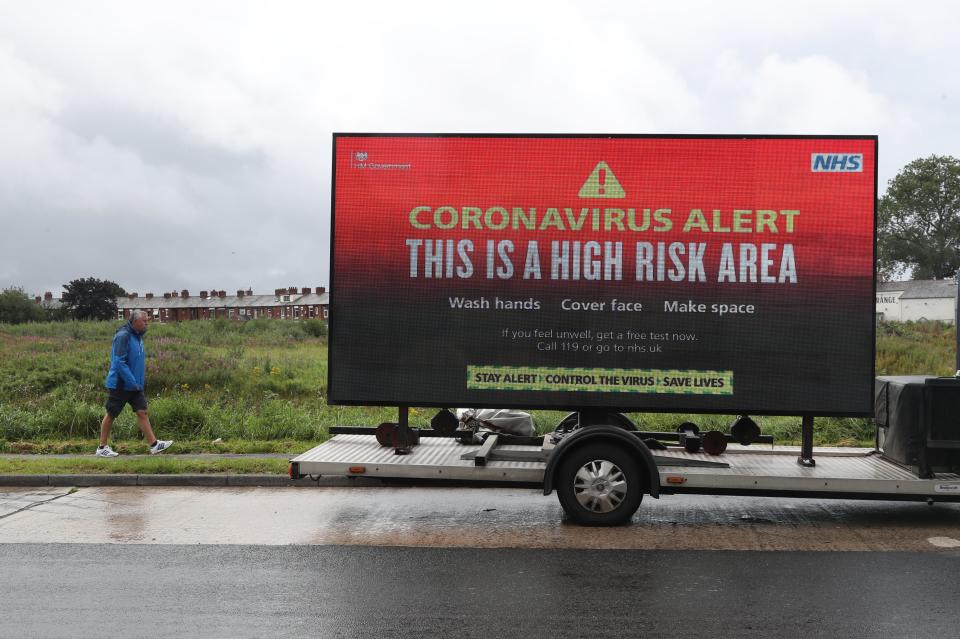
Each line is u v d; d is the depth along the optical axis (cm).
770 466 775
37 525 742
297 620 489
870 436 1177
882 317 4500
